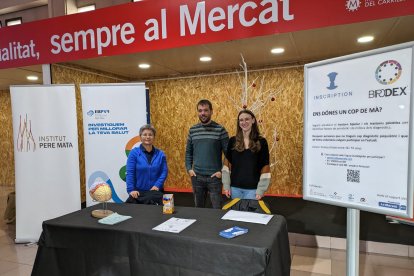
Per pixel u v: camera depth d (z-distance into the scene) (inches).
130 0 169.9
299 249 121.4
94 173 130.2
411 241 116.1
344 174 60.7
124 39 123.7
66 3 176.1
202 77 199.5
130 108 129.3
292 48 138.5
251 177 99.0
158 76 208.8
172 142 211.6
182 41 115.6
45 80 142.1
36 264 73.1
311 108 66.2
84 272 69.2
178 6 114.4
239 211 79.0
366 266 105.4
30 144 127.9
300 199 179.8
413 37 122.9
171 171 213.5
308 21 99.1
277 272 60.0
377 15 92.0
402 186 52.3
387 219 135.7
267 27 104.1
